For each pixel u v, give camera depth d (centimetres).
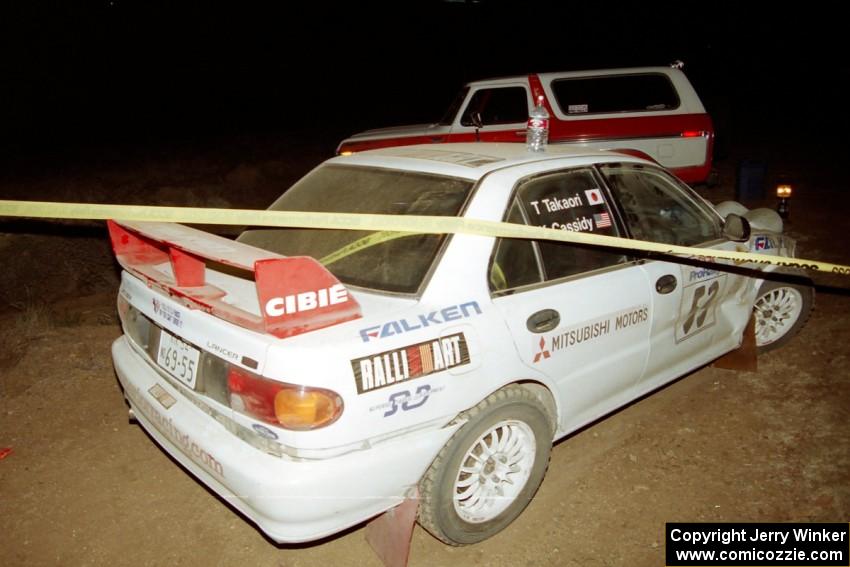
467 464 278
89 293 641
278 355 222
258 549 290
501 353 268
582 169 324
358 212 304
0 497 320
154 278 264
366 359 232
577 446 364
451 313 258
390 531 268
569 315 295
